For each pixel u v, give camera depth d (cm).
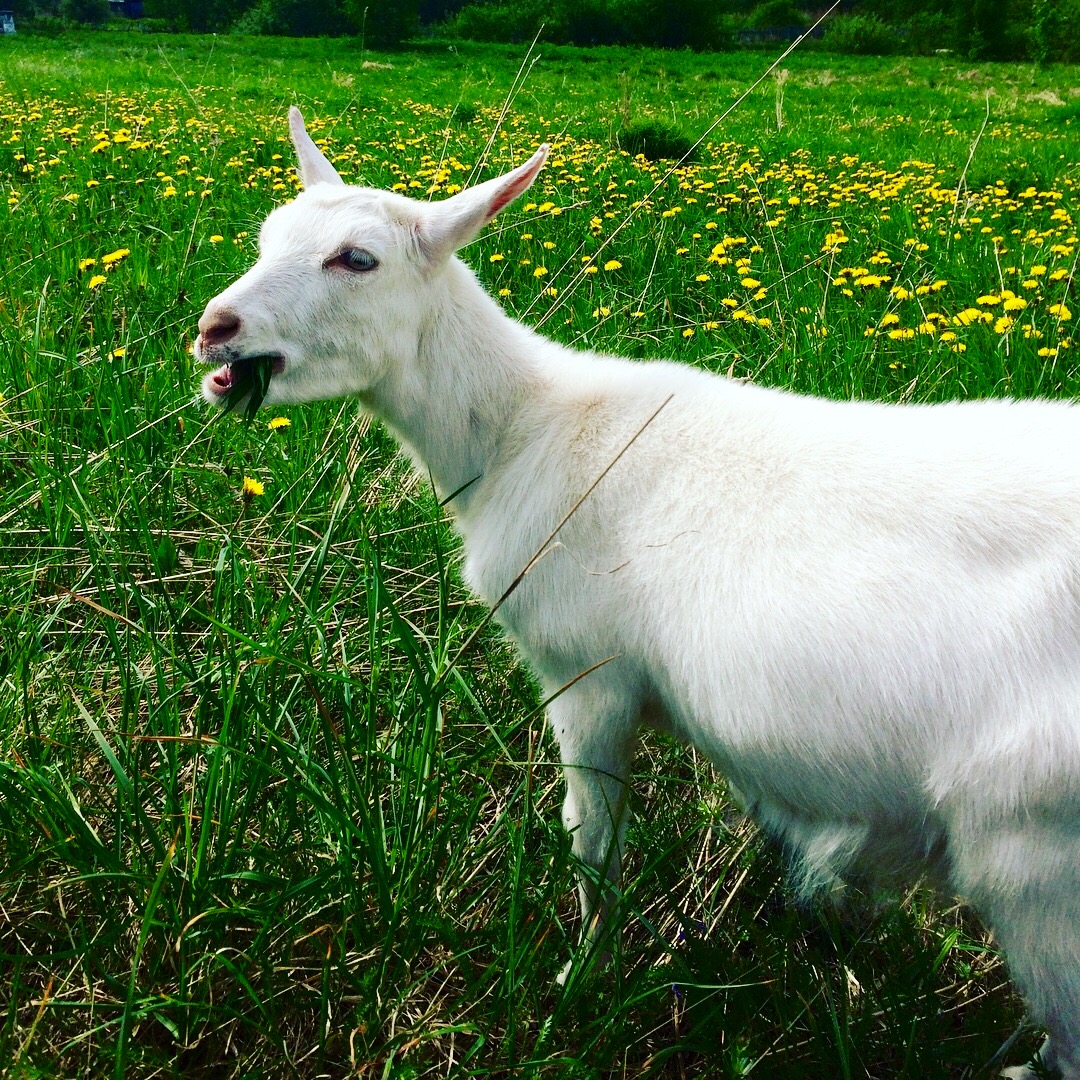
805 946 107
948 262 218
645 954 107
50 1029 93
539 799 115
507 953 97
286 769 100
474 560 109
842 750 86
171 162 320
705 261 225
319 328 104
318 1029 96
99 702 116
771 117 648
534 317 187
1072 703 80
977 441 91
